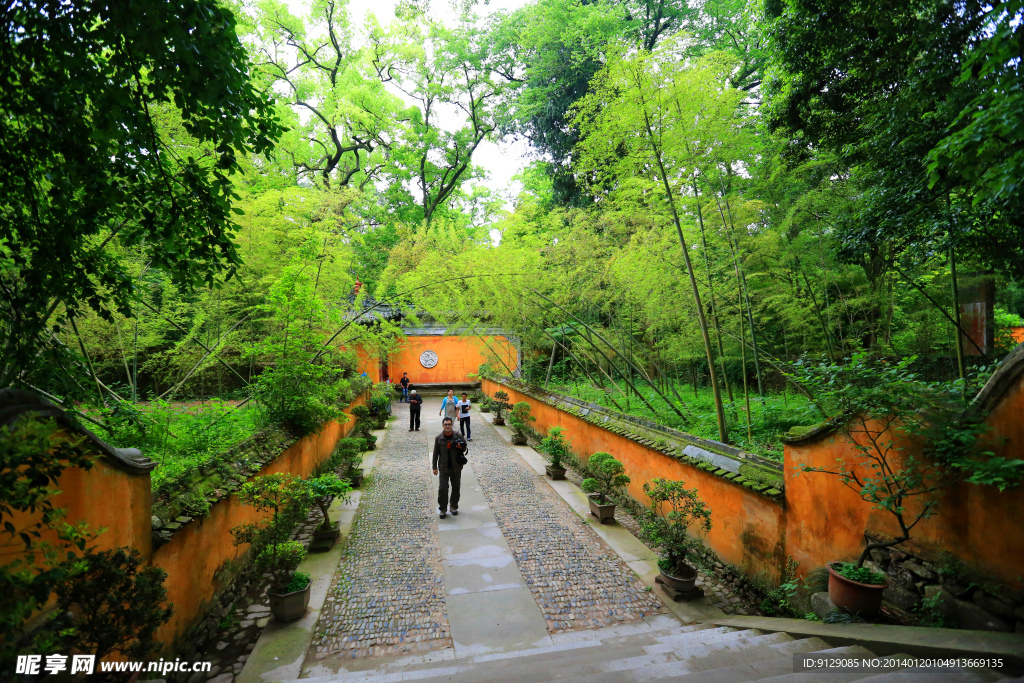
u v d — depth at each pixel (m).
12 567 1.69
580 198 14.91
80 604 2.28
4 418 2.08
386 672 3.33
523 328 12.19
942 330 7.42
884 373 3.13
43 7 2.20
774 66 6.92
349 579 4.82
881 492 3.16
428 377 21.09
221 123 2.57
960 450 2.79
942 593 2.97
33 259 2.60
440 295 11.20
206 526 4.03
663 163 6.14
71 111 2.45
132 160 2.62
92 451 2.67
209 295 7.52
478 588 4.63
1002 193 2.66
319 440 8.86
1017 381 2.59
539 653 3.48
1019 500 2.56
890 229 4.64
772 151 7.14
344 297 10.54
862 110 5.57
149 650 2.53
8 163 2.49
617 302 9.52
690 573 4.43
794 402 7.09
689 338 8.19
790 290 7.44
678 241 6.99
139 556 3.00
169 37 2.23
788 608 3.93
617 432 7.21
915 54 4.83
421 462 9.75
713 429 6.54
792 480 4.10
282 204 8.34
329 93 19.02
